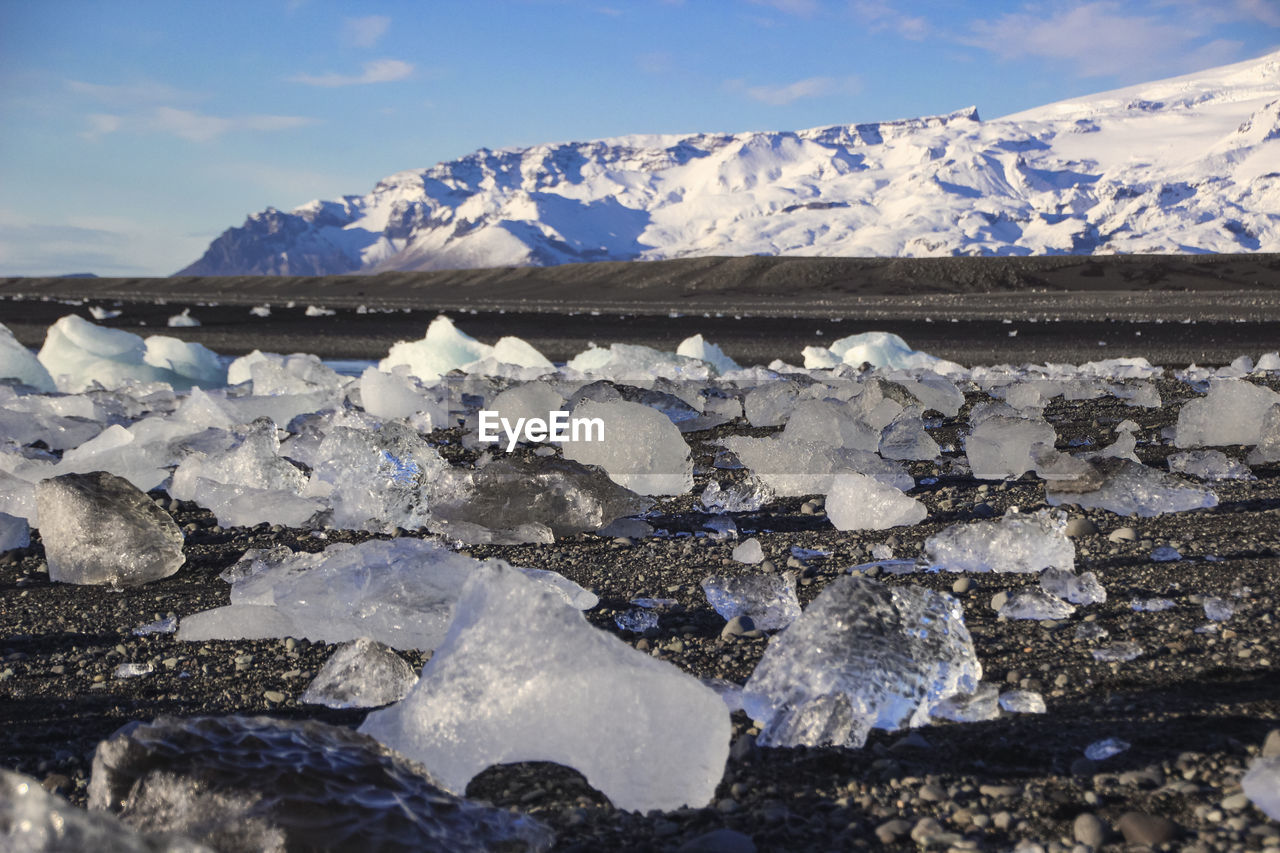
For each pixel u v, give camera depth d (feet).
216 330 85.81
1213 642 8.89
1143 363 39.78
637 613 10.63
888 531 14.34
